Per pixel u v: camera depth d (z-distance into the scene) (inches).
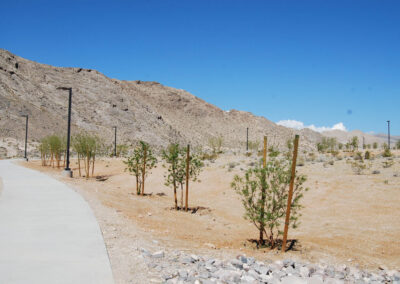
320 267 313.6
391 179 789.9
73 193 566.3
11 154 2336.4
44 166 1590.8
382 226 503.8
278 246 428.5
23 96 4005.9
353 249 410.6
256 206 450.0
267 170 442.0
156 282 208.2
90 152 1241.4
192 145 5546.3
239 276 234.7
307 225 552.1
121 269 227.1
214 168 1165.7
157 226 459.8
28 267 218.4
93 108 5000.0
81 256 244.1
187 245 355.3
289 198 399.2
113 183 1125.7
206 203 816.3
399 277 290.7
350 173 906.1
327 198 709.3
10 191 572.1
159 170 1231.5
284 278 244.4
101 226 356.2
